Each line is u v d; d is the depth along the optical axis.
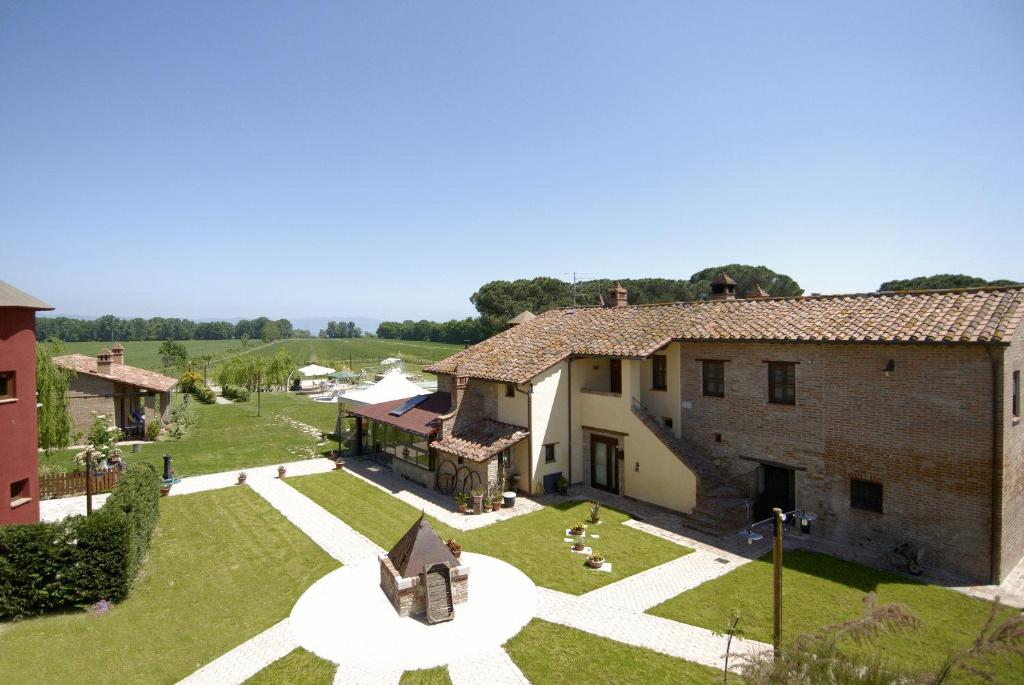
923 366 16.30
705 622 13.55
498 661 12.11
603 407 24.47
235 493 25.20
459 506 22.36
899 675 7.98
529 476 23.89
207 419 46.28
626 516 21.30
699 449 22.55
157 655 12.54
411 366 94.62
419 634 13.24
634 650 12.43
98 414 36.44
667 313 25.47
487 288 91.38
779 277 87.50
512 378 23.77
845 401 18.08
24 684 11.46
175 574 16.78
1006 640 7.41
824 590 15.03
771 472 21.28
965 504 15.55
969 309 16.41
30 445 19.12
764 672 8.48
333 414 49.44
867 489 17.80
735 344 21.06
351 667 11.95
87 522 15.07
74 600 14.61
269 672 11.80
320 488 25.97
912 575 15.92
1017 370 16.08
